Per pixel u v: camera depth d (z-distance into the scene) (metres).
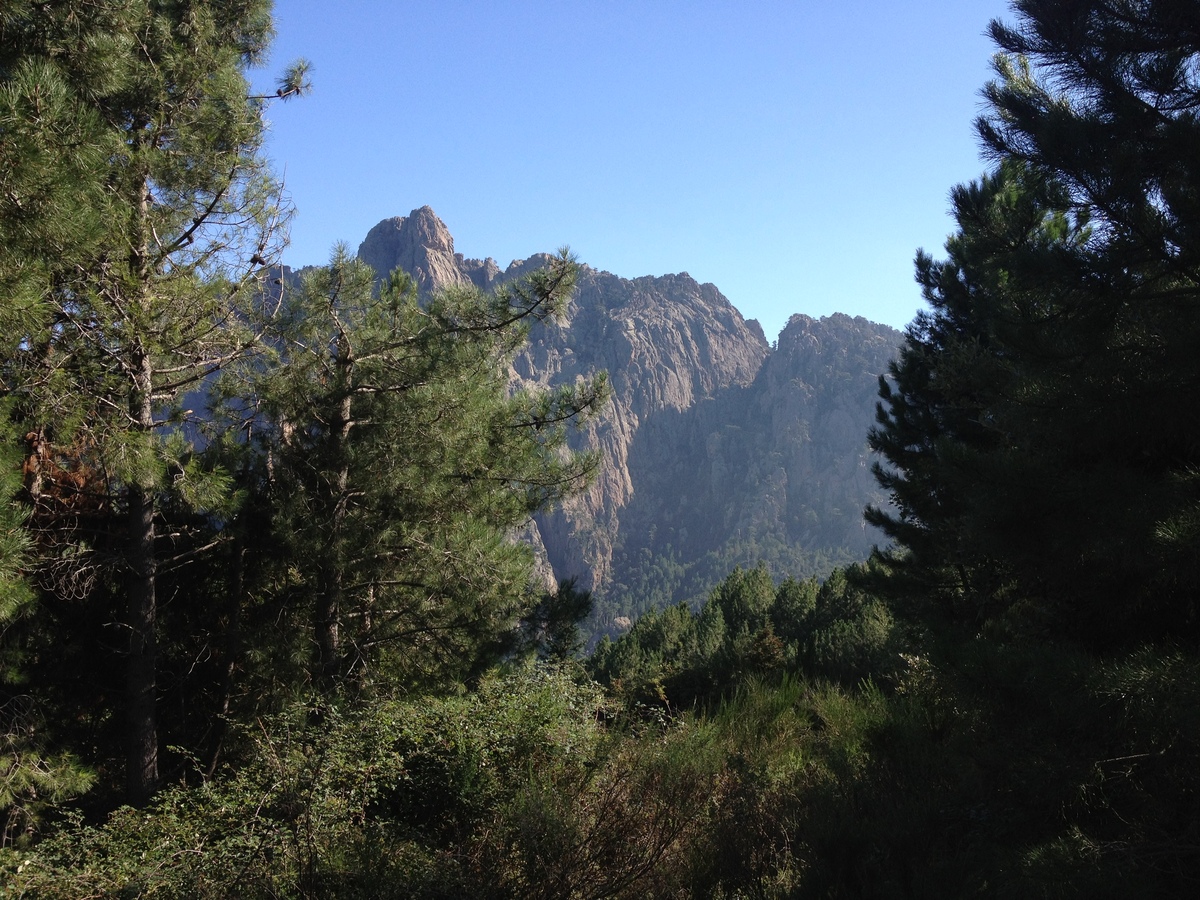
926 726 5.31
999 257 5.05
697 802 4.83
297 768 4.87
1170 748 3.14
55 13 5.74
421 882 3.92
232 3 8.63
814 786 4.97
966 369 8.20
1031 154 4.54
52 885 4.67
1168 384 3.97
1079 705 3.24
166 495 8.24
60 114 4.78
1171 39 4.25
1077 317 4.29
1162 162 4.05
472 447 9.50
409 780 5.32
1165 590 4.43
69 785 6.76
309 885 3.89
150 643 7.96
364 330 9.54
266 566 9.68
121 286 7.11
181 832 4.90
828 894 3.57
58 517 7.92
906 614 11.74
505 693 6.43
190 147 7.58
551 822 4.28
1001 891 3.10
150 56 7.41
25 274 4.86
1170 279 4.17
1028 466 4.32
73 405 6.68
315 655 9.14
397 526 9.09
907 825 3.99
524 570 9.66
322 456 9.20
